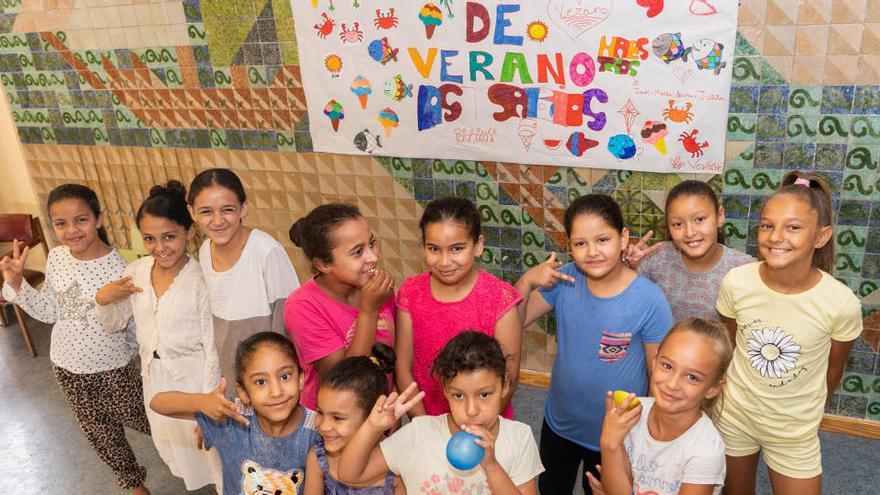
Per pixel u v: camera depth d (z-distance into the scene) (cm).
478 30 272
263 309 209
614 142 268
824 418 275
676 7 241
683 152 259
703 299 204
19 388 347
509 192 296
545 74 269
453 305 176
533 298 204
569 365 191
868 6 219
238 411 166
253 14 310
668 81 251
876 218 243
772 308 180
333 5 294
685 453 151
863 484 245
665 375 147
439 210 168
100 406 246
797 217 167
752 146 250
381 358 175
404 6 282
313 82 312
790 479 189
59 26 354
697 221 193
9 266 234
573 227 176
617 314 180
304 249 177
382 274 172
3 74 380
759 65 239
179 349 217
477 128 289
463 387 143
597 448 193
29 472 283
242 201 208
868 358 262
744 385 187
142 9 332
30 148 396
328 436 156
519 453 154
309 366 190
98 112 368
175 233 212
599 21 253
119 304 233
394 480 159
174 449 230
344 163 323
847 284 256
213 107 339
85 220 234
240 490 173
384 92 300
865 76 227
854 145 237
